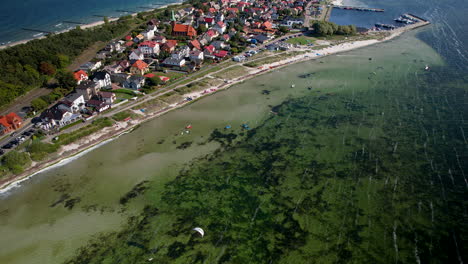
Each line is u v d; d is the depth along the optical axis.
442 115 108.62
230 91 131.75
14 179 85.12
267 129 103.81
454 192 76.25
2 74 125.88
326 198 75.81
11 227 70.94
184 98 125.12
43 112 107.44
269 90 131.75
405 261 60.66
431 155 89.19
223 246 64.88
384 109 113.94
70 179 84.75
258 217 71.19
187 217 71.75
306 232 67.38
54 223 71.31
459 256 61.31
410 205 73.06
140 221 71.00
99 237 67.44
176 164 88.69
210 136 101.19
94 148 97.50
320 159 89.00
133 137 102.06
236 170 85.75
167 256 63.03
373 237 65.69
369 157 89.19
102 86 132.38
